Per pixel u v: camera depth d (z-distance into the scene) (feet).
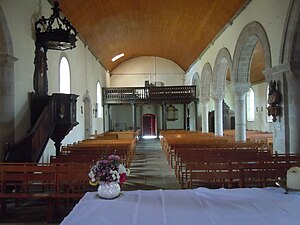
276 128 31.78
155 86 85.25
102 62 78.95
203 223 8.43
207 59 65.16
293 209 9.62
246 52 42.06
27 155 24.66
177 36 69.21
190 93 83.66
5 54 25.81
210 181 20.76
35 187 24.20
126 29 64.80
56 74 39.86
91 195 11.67
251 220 8.63
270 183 21.13
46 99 31.83
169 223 8.47
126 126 97.50
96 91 70.59
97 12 49.32
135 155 51.65
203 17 52.16
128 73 94.84
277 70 30.48
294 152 29.07
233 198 11.04
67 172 19.04
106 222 8.61
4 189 19.24
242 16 41.45
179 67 95.50
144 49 87.20
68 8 41.57
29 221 17.75
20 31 28.55
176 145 36.73
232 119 82.84
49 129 28.55
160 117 98.99
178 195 11.54
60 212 19.31
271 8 32.19
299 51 28.40
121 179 11.61
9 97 26.32
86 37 56.18
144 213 9.37
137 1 50.55
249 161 23.76
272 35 32.09
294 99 28.81
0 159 25.66
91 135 60.59
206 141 41.98
